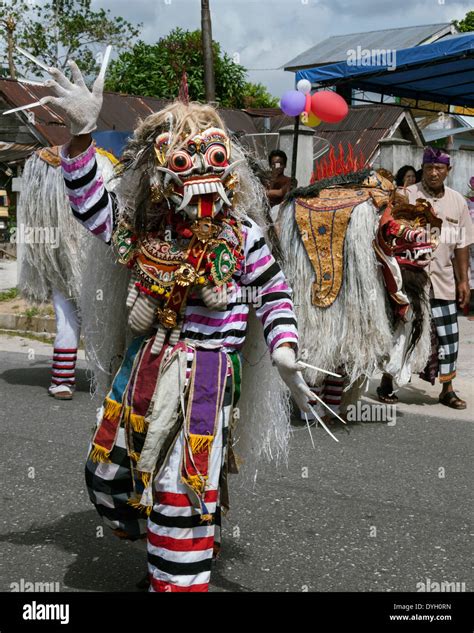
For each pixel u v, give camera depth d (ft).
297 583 11.11
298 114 24.13
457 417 20.66
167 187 8.73
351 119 64.59
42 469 15.55
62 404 20.88
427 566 11.76
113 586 10.85
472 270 36.17
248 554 11.98
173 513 8.72
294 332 9.16
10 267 54.13
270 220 10.02
